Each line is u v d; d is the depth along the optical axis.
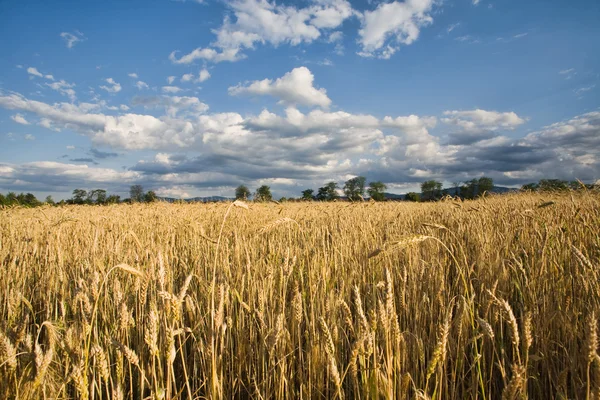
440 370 2.54
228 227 9.38
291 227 8.84
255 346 3.91
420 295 4.73
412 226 9.57
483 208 9.87
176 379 3.84
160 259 2.77
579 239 5.86
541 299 4.12
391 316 2.53
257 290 4.52
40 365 2.31
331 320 3.71
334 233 8.20
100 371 2.59
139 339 3.64
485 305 4.06
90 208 17.12
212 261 6.27
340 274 5.39
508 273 4.93
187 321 4.42
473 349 3.62
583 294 4.17
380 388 2.57
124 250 6.92
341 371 3.41
